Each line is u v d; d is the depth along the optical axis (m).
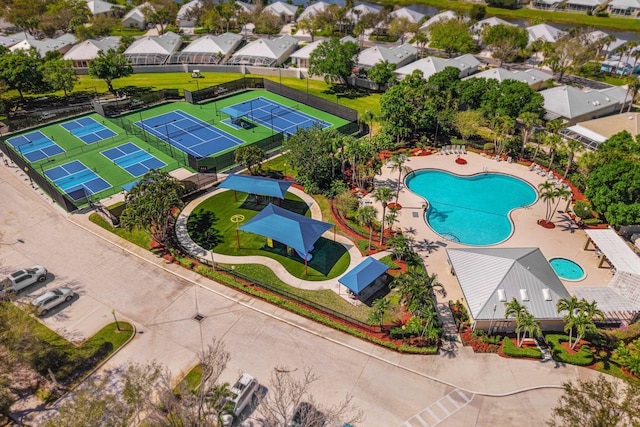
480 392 36.88
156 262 50.66
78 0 158.25
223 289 47.03
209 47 117.38
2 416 34.53
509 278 42.88
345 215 58.38
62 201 58.97
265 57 114.00
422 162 71.12
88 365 38.47
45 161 71.75
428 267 49.78
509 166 70.00
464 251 47.59
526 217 58.44
